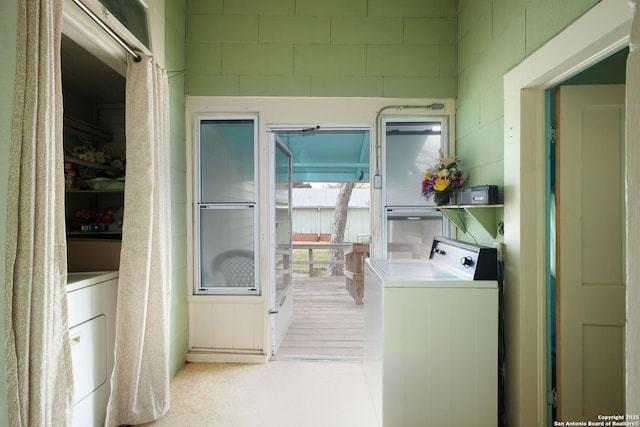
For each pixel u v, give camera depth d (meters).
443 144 2.57
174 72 2.34
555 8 1.41
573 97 1.63
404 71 2.55
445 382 1.65
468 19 2.33
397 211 2.62
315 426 1.82
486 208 1.93
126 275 1.72
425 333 1.65
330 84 2.55
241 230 2.62
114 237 2.65
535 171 1.65
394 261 2.27
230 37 2.54
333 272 6.67
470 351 1.65
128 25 1.73
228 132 2.62
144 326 1.75
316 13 2.55
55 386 1.18
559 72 1.46
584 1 1.25
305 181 4.86
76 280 1.58
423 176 2.59
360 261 4.23
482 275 1.67
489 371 1.65
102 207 2.89
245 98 2.55
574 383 1.62
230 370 2.42
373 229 2.61
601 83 1.64
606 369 1.62
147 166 1.75
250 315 2.58
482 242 2.06
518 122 1.67
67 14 1.40
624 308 1.60
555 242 1.66
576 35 1.29
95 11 1.44
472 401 1.65
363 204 8.59
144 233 1.74
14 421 0.98
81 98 2.99
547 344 1.66
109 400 1.68
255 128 2.58
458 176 2.19
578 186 1.63
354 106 2.57
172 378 2.29
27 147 1.03
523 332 1.66
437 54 2.55
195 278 2.59
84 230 2.49
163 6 2.13
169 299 2.02
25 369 1.01
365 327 2.29
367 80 2.55
